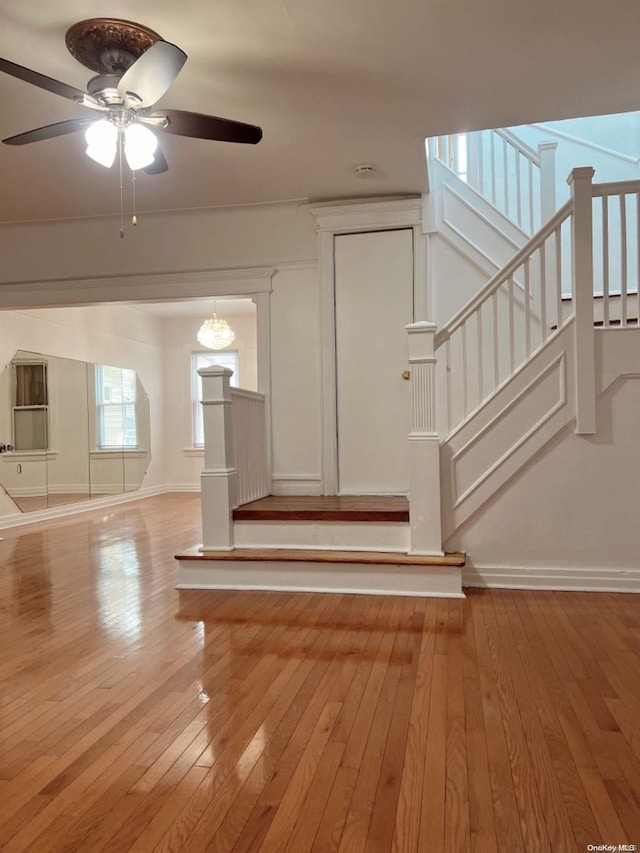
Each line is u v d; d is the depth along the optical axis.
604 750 1.76
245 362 9.21
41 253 5.01
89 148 2.62
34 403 6.61
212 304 8.44
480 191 4.69
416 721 1.96
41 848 1.39
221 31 2.59
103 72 2.75
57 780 1.67
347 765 1.71
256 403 4.47
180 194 4.44
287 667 2.43
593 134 5.41
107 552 4.88
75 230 4.96
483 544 3.60
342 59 2.82
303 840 1.40
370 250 4.54
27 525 6.30
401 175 4.14
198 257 4.80
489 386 4.38
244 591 3.59
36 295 5.01
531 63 2.89
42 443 6.70
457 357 4.44
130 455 8.48
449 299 4.49
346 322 4.57
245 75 2.95
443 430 4.44
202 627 2.95
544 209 4.47
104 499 7.83
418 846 1.37
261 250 4.71
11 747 1.85
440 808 1.51
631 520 3.44
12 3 2.38
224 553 3.69
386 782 1.62
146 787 1.63
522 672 2.34
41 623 3.05
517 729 1.89
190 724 1.97
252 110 3.28
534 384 3.52
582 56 2.85
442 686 2.22
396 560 3.44
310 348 4.65
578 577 3.49
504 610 3.15
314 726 1.94
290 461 4.66
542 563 3.54
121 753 1.80
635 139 5.32
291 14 2.49
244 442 4.17
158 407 9.30
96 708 2.10
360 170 4.03
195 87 3.05
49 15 2.45
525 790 1.58
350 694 2.17
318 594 3.51
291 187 4.34
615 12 2.53
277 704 2.10
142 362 8.87
